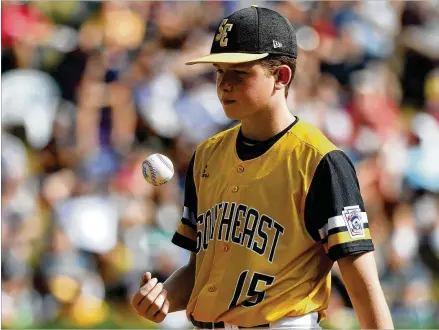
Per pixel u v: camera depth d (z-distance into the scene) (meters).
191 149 35.16
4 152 32.41
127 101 35.31
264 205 12.86
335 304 32.25
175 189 34.66
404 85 40.50
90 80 35.41
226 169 13.54
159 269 32.88
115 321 31.36
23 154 33.19
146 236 33.12
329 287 13.36
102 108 35.16
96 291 31.91
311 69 37.28
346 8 39.81
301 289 12.77
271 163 13.02
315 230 12.80
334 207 12.60
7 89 34.34
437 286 35.97
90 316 31.27
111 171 34.22
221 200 13.38
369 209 36.09
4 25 35.06
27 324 30.55
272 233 12.77
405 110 39.91
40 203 32.66
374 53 39.72
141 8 37.03
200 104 35.59
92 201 32.97
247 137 13.49
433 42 41.22
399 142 38.09
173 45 36.78
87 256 32.19
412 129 38.72
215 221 13.37
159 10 37.19
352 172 12.98
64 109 35.00
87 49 35.75
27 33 35.47
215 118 35.66
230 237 13.07
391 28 40.72
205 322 13.35
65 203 32.72
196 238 14.38
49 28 36.16
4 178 31.98
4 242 31.14
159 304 13.13
